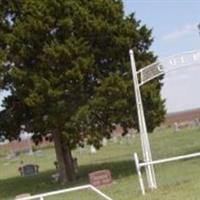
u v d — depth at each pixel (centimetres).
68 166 3033
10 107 2978
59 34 2728
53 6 2678
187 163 2898
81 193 2325
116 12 2786
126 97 2728
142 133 2047
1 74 2792
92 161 4259
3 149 8831
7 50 2781
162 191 1917
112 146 5888
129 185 2308
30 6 2689
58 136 3009
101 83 2697
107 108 2717
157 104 2839
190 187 1927
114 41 2773
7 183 3500
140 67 2764
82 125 2670
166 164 3002
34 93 2620
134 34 2819
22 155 7275
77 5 2702
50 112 2672
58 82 2625
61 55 2608
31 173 3991
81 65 2647
